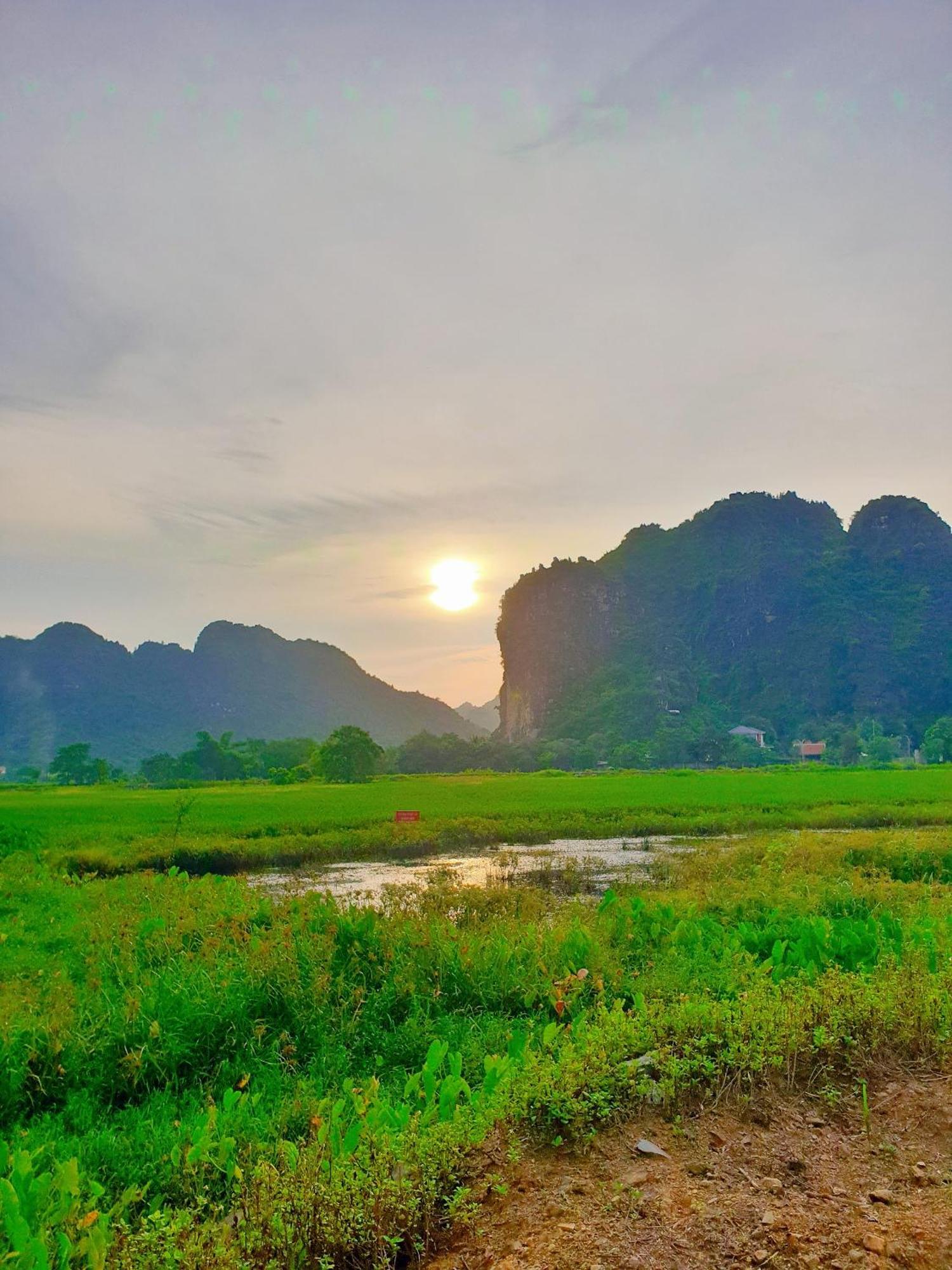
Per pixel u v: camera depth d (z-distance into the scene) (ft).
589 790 123.34
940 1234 8.84
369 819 76.54
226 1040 16.96
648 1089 12.39
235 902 29.19
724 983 17.51
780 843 47.11
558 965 20.36
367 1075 15.90
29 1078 15.25
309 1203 9.41
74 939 27.02
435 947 21.30
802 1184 10.03
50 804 110.11
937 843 49.52
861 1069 13.12
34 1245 7.99
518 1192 10.20
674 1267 8.41
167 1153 12.14
